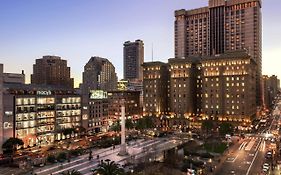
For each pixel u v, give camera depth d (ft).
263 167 372.38
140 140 589.73
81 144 547.49
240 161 421.18
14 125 511.81
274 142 574.56
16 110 516.73
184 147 492.54
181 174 351.05
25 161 414.62
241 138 628.69
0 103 486.38
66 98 635.66
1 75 491.31
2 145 468.34
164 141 577.02
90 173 351.05
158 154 434.71
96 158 430.20
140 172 344.08
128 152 469.98
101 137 626.23
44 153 474.90
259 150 501.15
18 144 485.56
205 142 546.67
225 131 632.38
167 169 366.43
